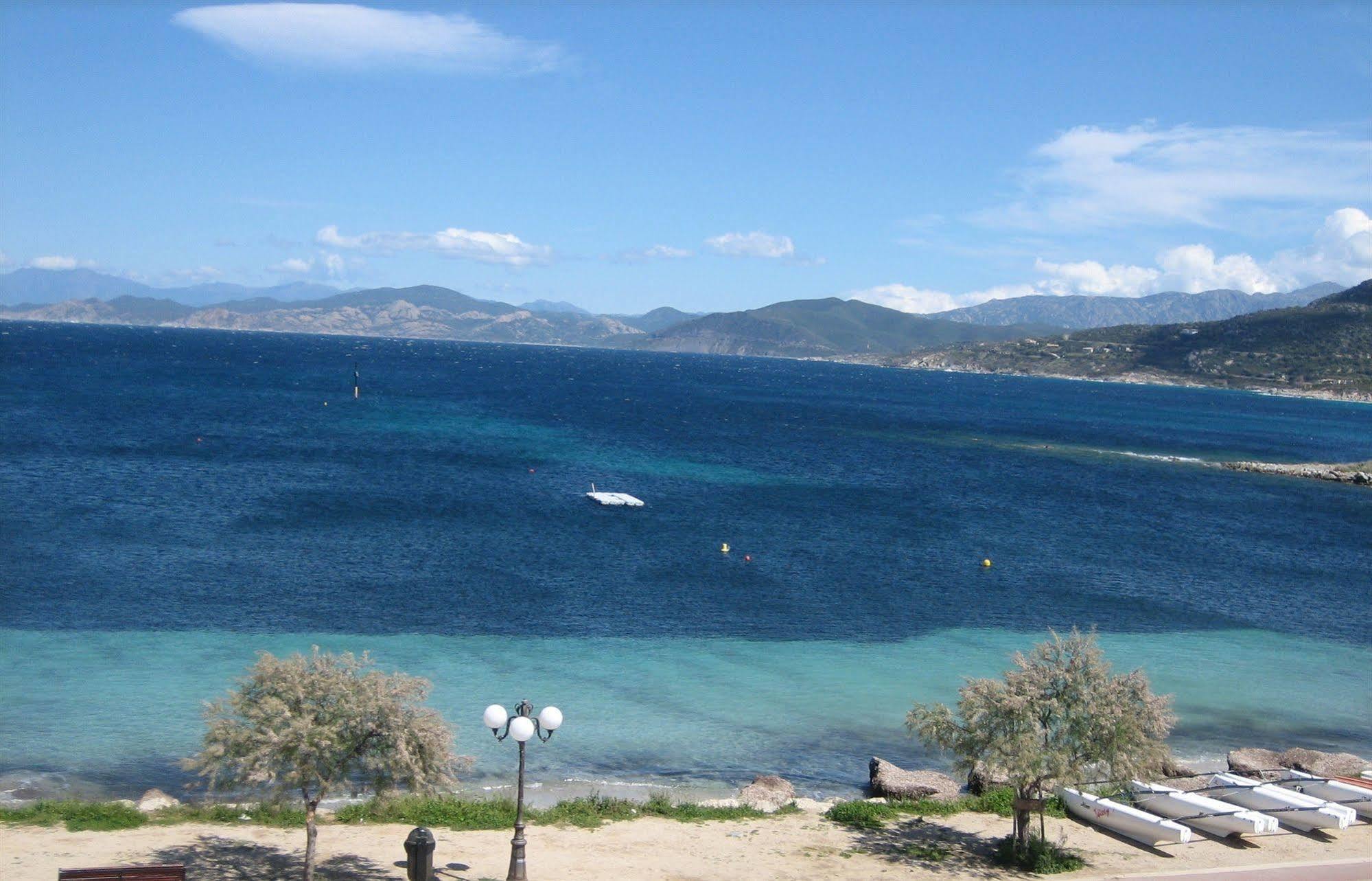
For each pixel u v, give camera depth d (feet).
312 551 175.94
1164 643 150.82
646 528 214.07
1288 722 120.26
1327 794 89.86
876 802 89.10
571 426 436.35
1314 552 232.32
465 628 138.51
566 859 73.26
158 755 94.32
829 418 567.18
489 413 477.77
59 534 176.35
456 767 89.61
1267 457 470.80
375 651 126.82
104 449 277.23
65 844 71.26
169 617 135.64
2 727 98.63
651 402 626.64
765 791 90.58
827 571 184.44
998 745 72.18
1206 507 290.97
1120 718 72.38
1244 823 80.89
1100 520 257.34
